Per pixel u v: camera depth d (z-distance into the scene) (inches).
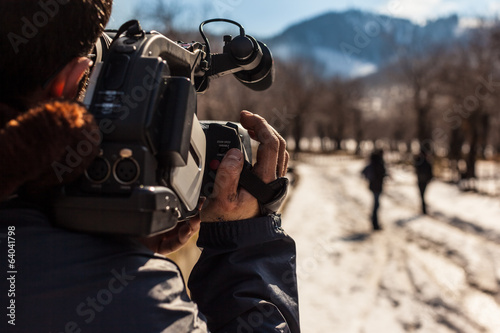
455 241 374.3
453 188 901.8
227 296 35.4
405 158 2068.2
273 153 39.1
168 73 30.5
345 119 3287.4
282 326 34.6
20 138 24.1
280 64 1461.6
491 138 2234.3
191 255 210.5
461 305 213.0
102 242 27.9
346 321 193.0
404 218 517.7
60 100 26.3
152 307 26.8
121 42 30.5
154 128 28.3
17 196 27.9
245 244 37.1
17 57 26.5
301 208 603.8
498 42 1063.6
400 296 227.1
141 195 26.2
